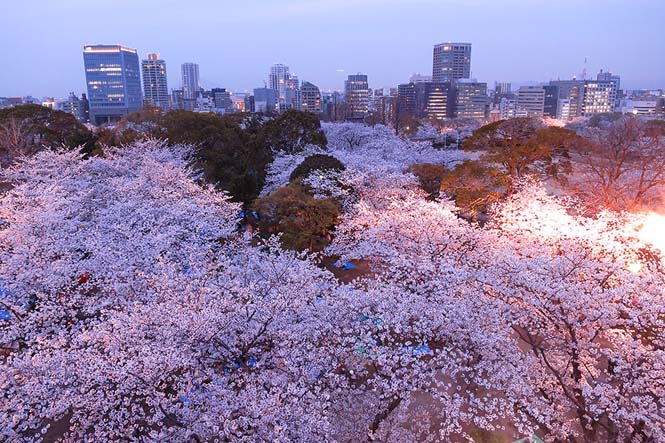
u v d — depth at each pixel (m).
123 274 11.38
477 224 16.73
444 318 9.56
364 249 15.09
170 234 13.51
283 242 17.81
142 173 19.88
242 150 28.09
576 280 10.48
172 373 8.56
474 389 10.70
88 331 9.33
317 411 8.12
